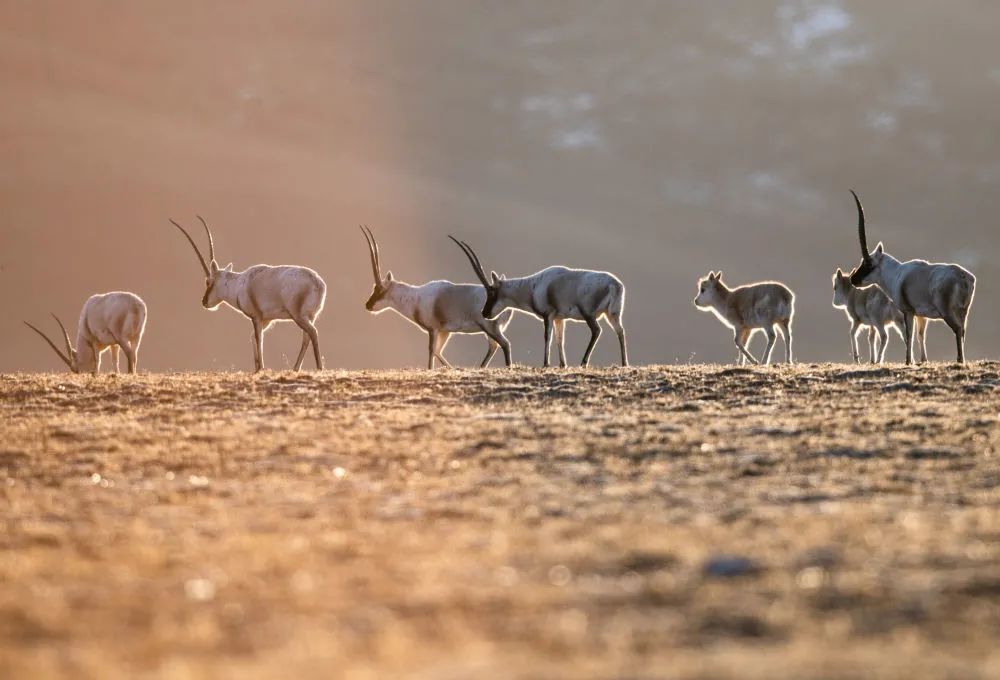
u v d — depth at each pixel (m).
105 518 55.53
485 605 37.81
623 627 34.91
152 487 63.09
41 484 64.81
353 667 31.70
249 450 71.75
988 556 42.47
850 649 32.28
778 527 48.94
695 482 60.41
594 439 71.62
